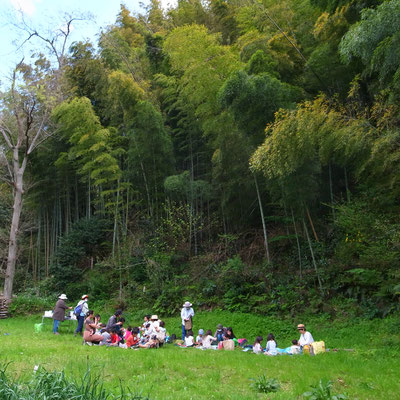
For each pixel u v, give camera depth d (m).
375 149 8.95
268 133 12.38
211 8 21.39
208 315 14.61
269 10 14.98
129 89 17.89
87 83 22.70
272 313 13.64
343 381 6.16
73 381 4.67
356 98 11.73
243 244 17.75
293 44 13.87
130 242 18.89
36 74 19.38
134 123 18.55
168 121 20.97
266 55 13.91
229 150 15.82
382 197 12.68
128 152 18.70
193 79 14.83
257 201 17.72
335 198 15.73
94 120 18.11
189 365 7.30
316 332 11.94
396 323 11.09
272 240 15.31
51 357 7.48
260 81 12.27
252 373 6.72
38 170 23.52
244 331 12.97
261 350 9.73
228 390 5.68
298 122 9.77
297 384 5.86
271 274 14.77
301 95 13.86
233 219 18.48
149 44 20.92
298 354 8.88
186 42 14.54
